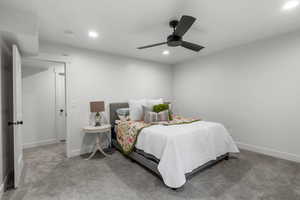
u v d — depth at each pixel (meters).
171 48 3.44
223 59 3.65
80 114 3.21
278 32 2.67
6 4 1.74
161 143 2.03
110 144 3.55
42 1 1.72
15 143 1.95
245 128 3.29
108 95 3.63
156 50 3.56
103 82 3.56
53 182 2.07
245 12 2.03
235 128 3.46
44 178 2.17
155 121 2.97
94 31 2.53
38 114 3.85
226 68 3.60
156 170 2.11
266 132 2.98
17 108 2.06
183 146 2.00
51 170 2.42
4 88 2.11
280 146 2.80
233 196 1.74
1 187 1.78
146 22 2.26
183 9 1.95
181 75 4.77
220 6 1.89
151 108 3.32
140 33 2.62
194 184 1.98
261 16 2.13
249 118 3.22
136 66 4.20
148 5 1.85
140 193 1.81
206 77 4.05
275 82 2.84
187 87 4.59
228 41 3.08
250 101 3.19
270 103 2.91
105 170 2.42
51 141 4.04
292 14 2.08
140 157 2.46
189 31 2.61
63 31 2.51
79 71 3.22
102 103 3.29
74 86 3.15
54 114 4.10
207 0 1.76
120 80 3.86
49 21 2.19
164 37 2.80
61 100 4.21
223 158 2.74
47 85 4.00
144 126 2.60
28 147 3.67
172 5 1.86
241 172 2.28
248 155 2.94
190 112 4.52
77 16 2.07
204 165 2.29
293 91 2.64
